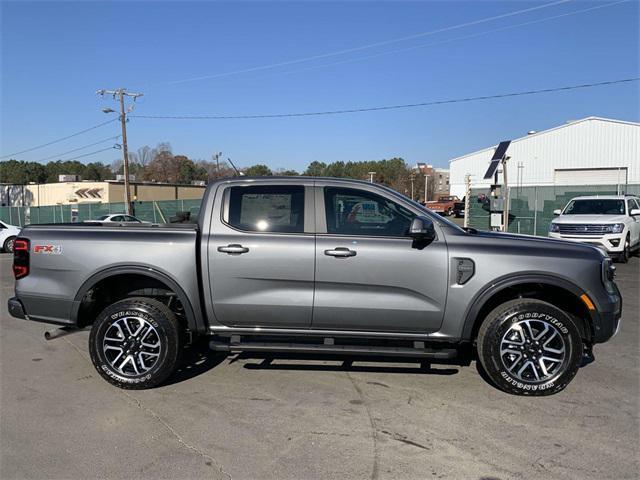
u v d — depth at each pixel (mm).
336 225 4656
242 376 4996
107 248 4672
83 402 4352
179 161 92312
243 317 4645
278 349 4559
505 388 4477
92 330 4637
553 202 22625
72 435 3740
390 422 3957
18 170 96062
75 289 4699
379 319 4539
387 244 4527
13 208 43406
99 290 4949
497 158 21734
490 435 3744
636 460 3396
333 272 4516
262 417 4047
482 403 4328
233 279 4598
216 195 4797
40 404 4312
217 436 3725
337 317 4562
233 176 4941
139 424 3924
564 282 4434
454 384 4777
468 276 4461
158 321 4590
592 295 4449
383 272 4492
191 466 3307
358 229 4648
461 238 4562
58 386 4738
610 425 3918
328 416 4062
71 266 4699
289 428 3852
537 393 4441
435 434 3758
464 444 3607
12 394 4539
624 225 13773
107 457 3422
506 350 4449
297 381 4855
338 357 5598
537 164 50812
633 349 5949
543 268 4434
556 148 49844
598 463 3352
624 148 46875
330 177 4840
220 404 4305
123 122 35656
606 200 15086
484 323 4492
